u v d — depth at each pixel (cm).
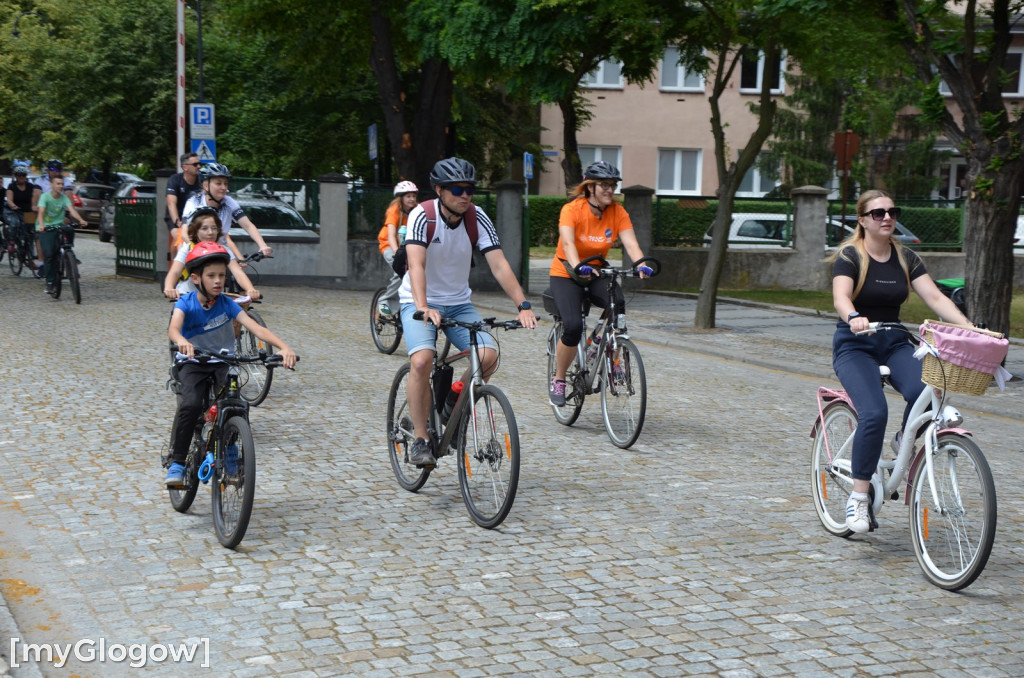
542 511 616
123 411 855
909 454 535
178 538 557
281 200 2055
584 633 443
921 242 2388
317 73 2639
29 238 1947
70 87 3484
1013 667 415
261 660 412
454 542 558
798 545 564
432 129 2219
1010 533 595
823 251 2217
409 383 616
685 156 3894
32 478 664
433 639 434
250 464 525
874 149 3400
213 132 2156
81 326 1340
